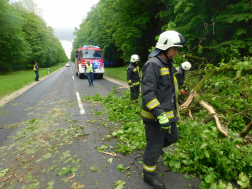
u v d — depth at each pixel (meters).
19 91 10.50
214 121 3.59
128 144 3.43
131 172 2.69
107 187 2.39
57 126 4.64
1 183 2.54
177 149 2.96
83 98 7.89
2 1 23.73
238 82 4.37
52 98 8.20
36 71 16.19
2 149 3.52
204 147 2.38
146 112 2.18
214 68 4.41
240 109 3.79
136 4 17.94
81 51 16.84
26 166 2.93
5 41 26.19
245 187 2.14
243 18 8.02
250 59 3.98
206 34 9.62
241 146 2.62
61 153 3.31
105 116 5.35
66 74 24.42
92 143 3.67
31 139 3.92
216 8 9.58
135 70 5.90
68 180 2.55
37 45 42.97
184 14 10.58
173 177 2.55
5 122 5.05
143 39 20.31
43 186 2.45
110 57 35.44
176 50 2.06
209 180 2.14
